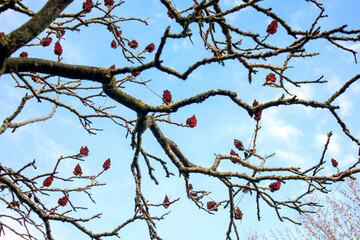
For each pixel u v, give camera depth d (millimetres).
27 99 3623
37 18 2137
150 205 3668
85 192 3807
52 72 2373
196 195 3758
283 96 2691
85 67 2502
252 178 3129
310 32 2268
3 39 2000
